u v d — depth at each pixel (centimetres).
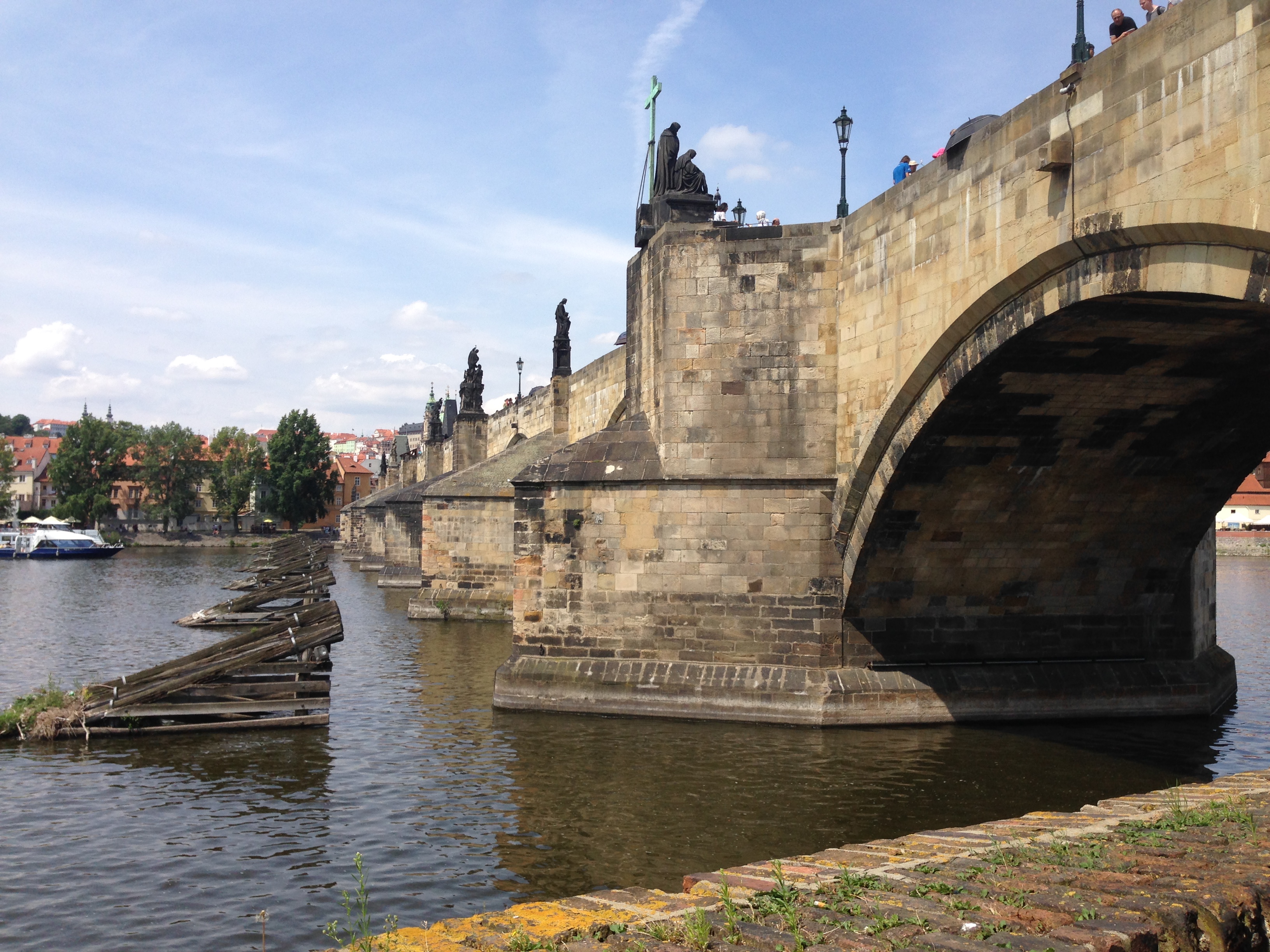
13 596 7069
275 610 5650
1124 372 2155
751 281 2836
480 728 2698
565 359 6097
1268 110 1346
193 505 17188
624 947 812
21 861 1706
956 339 2191
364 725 2756
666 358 2884
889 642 2806
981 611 2866
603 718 2827
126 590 7581
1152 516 2770
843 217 2794
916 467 2498
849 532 2747
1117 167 1644
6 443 18075
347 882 1611
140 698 2661
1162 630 2969
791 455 2809
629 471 2908
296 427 16525
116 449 16088
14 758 2414
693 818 1934
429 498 5712
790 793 2088
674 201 3038
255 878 1630
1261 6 1355
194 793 2112
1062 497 2650
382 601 6875
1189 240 1537
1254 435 2500
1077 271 1798
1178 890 852
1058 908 823
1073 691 2828
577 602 2939
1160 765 2319
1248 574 9362
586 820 1923
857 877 985
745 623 2814
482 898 1548
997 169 1994
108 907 1509
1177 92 1512
